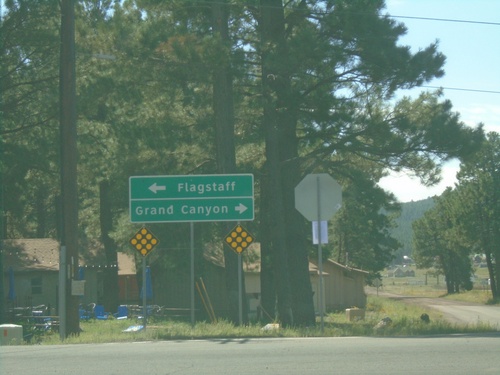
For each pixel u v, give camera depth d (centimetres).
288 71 3150
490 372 1389
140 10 3419
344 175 3884
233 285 3381
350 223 9331
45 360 1608
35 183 4188
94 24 3738
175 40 3077
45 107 3603
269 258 4353
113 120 3934
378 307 7275
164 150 3612
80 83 3475
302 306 3609
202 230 4125
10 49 3538
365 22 3059
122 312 5078
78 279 2595
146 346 1883
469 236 9162
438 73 3148
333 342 1912
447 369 1426
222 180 2655
